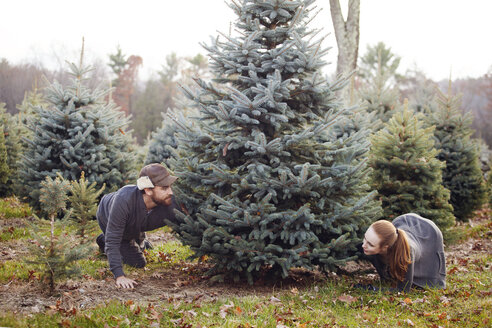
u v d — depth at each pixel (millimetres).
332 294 4188
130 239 4832
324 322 3492
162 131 10352
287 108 4672
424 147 6199
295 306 3869
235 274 4539
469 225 9266
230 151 4617
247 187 4301
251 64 4574
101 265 4957
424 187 6020
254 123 4430
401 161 5945
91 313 3379
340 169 4371
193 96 4773
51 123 7129
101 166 7219
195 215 4586
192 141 4668
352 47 12883
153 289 4219
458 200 9109
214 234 4250
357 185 4555
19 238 6168
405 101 6379
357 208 4266
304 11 4930
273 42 4949
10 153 10359
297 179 4117
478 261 5863
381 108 11336
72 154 7027
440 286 4398
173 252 5922
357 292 4309
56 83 7461
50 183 3684
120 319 3283
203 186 4578
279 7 4750
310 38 4887
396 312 3762
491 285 4520
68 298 3707
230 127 4574
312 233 4289
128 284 4027
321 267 4641
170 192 4262
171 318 3449
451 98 9633
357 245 4676
